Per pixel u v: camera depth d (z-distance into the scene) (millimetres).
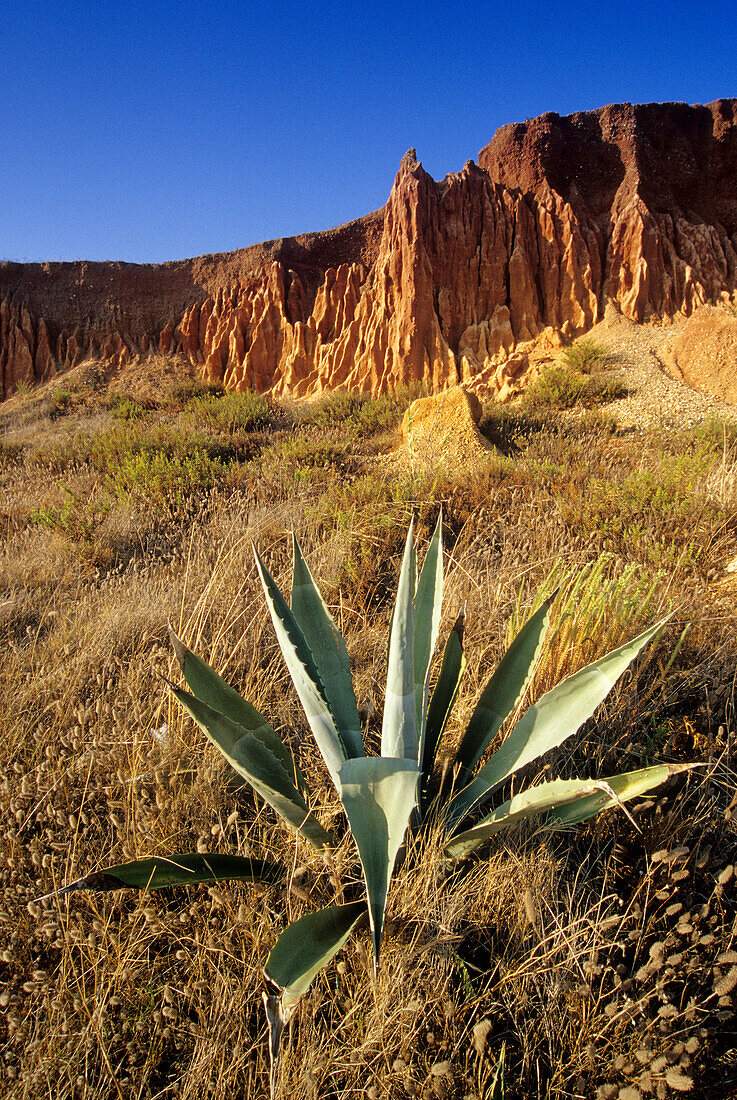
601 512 5496
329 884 2273
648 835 2334
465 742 2652
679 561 4305
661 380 12836
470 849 2246
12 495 8602
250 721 2553
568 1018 1891
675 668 3314
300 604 2828
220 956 2014
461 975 2018
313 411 14977
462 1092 1712
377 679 3617
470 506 6270
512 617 3395
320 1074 1740
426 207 18312
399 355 17953
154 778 2672
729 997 1766
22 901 2248
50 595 5160
